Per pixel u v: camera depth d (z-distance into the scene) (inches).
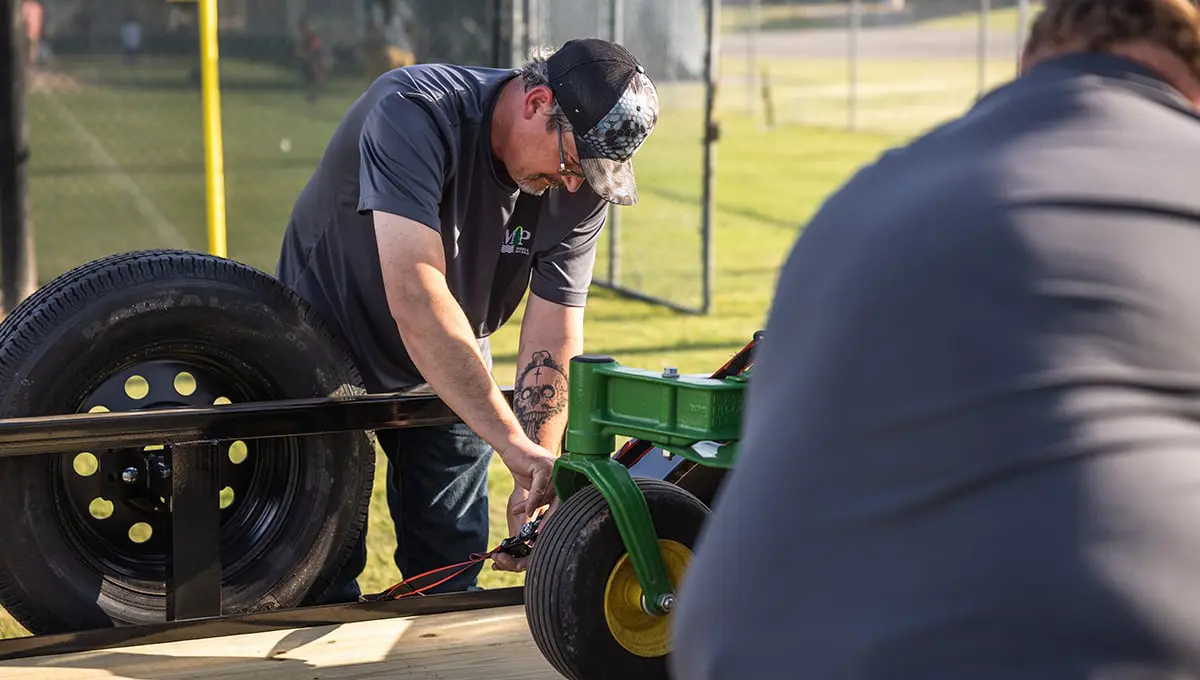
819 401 55.4
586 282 137.9
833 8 2171.5
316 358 130.8
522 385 135.3
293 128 400.5
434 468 144.4
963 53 1640.0
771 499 55.9
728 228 566.3
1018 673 51.1
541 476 113.5
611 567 103.3
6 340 120.1
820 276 57.5
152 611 125.9
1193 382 52.4
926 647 52.0
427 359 116.4
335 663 117.3
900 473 53.5
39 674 112.8
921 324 53.7
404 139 118.3
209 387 132.4
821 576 54.5
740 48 1769.2
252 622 119.6
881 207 56.9
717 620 56.8
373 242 130.8
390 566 196.4
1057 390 51.9
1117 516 50.7
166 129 504.7
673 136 453.1
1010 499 51.8
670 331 368.2
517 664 118.0
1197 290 53.3
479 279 131.4
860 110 1099.9
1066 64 61.1
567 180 123.3
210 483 117.3
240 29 399.9
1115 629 50.2
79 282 121.6
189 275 125.0
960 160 57.1
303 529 130.6
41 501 119.0
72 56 539.5
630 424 103.0
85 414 120.2
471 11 357.1
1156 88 59.8
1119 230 53.8
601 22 416.5
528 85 120.6
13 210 344.5
